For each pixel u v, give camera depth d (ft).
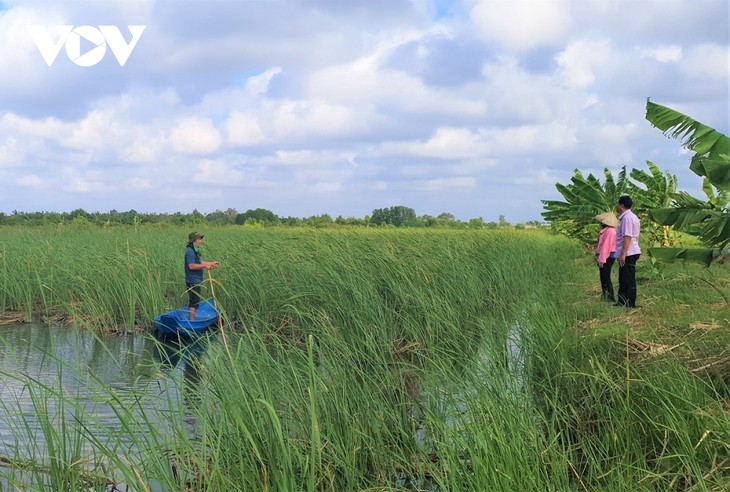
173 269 54.24
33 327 45.73
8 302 52.95
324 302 37.52
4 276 52.19
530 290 49.80
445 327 33.30
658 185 59.11
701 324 27.48
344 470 16.20
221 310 18.83
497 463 14.46
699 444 15.81
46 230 92.94
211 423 16.94
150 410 22.36
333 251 48.47
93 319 44.68
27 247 60.23
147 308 46.26
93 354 35.78
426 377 21.75
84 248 60.44
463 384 20.21
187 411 17.60
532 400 20.56
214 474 13.71
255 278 44.78
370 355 25.73
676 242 59.26
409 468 17.03
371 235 62.75
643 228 59.47
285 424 17.11
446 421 19.38
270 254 49.80
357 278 40.40
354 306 35.86
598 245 42.80
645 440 17.62
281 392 18.31
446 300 37.45
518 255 65.92
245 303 43.73
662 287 43.01
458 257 50.93
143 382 27.94
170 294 54.70
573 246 106.22
